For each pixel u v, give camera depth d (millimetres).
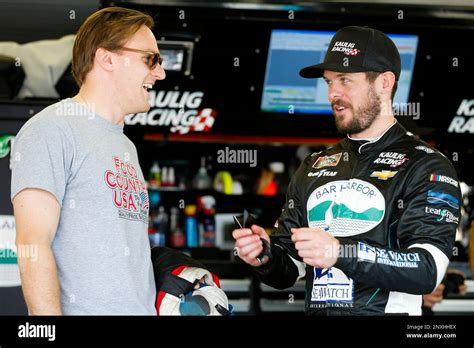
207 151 6164
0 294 3738
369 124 2512
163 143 6016
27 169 2070
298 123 5965
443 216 2342
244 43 5703
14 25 5301
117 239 2158
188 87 5820
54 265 2031
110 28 2330
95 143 2205
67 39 4504
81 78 2357
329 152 2656
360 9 5535
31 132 2127
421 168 2408
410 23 5680
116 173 2217
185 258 2424
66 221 2137
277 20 5582
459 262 5977
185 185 6176
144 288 2223
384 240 2398
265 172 6246
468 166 6184
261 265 2500
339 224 2461
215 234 6043
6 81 4273
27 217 2035
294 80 5828
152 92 5789
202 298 2320
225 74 5797
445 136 6117
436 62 5875
